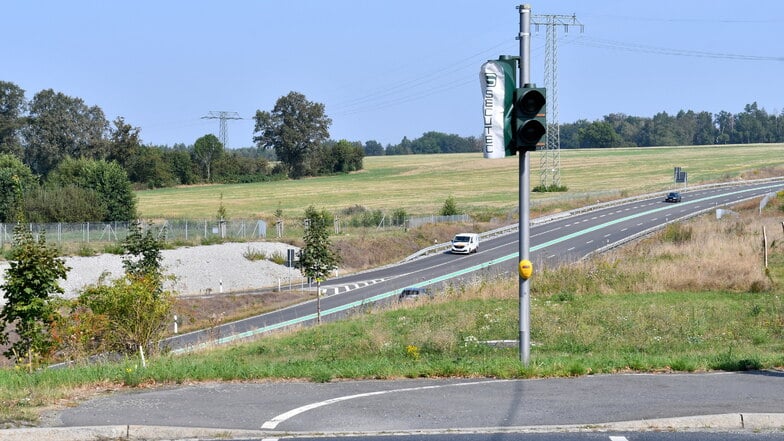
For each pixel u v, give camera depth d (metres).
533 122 18.70
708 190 157.75
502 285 49.88
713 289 44.91
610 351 26.81
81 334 28.02
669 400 15.66
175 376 18.42
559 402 15.62
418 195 170.25
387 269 88.94
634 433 13.62
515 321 34.84
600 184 178.88
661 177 191.62
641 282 46.12
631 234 99.31
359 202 157.50
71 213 116.06
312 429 13.90
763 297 41.28
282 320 58.50
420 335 30.03
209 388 17.53
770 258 52.56
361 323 39.38
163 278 38.25
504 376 18.42
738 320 34.00
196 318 61.50
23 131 193.50
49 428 13.45
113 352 29.38
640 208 129.62
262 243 94.50
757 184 166.75
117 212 125.62
